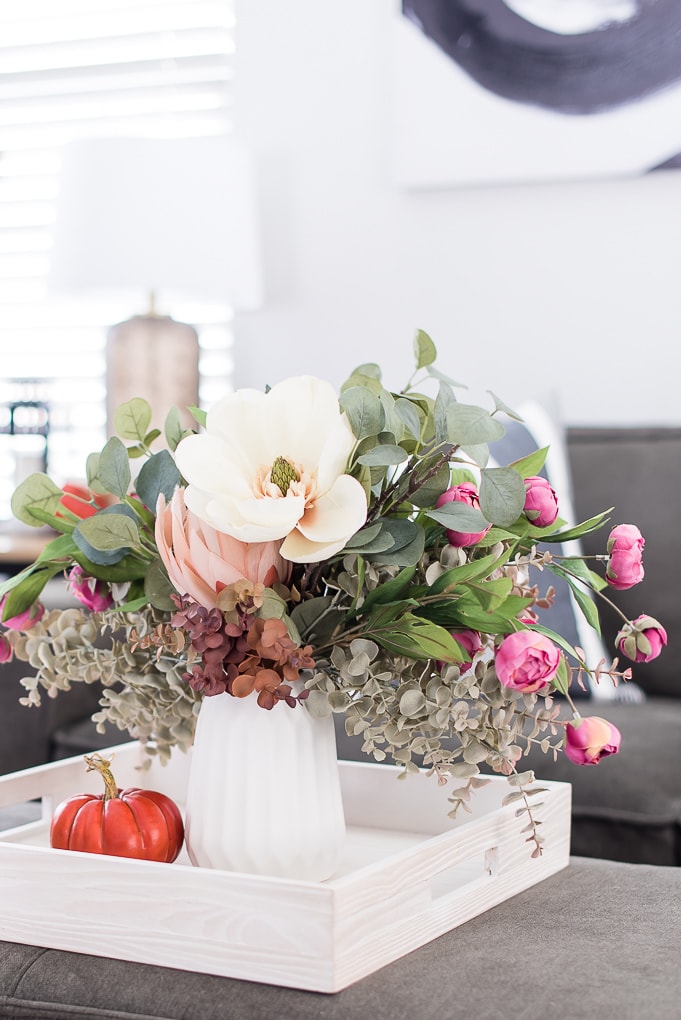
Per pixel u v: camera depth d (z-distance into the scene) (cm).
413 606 73
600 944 71
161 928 68
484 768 130
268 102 243
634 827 123
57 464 262
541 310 224
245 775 75
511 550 71
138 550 77
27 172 263
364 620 76
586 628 160
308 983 63
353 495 69
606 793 125
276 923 64
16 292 264
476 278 228
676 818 122
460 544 73
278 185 241
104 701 89
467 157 224
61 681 86
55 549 79
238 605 70
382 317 235
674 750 132
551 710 74
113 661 85
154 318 218
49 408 245
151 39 253
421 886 71
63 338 263
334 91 237
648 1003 61
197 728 79
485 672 74
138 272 201
